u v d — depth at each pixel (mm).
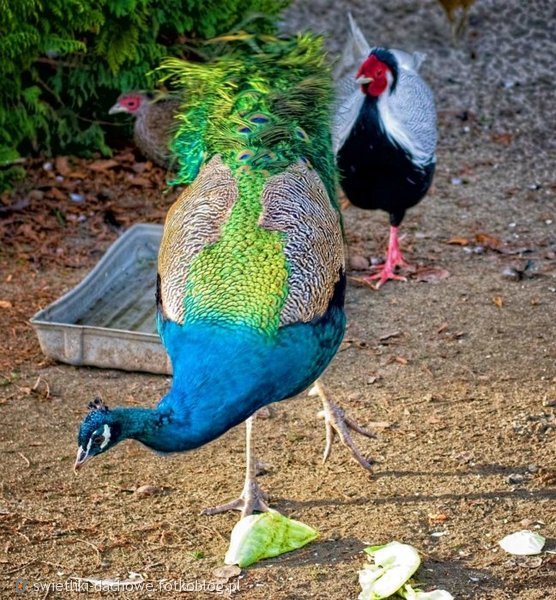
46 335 7398
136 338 7266
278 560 5480
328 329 5625
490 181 10406
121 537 5664
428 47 13094
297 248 5562
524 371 7316
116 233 9430
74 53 10320
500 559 5430
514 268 8727
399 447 6473
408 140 8133
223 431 5141
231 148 6074
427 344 7699
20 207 9703
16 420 6809
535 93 12141
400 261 8719
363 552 5504
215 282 5414
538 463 6262
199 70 6395
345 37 13320
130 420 4855
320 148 6332
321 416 6785
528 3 13680
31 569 5414
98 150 10719
